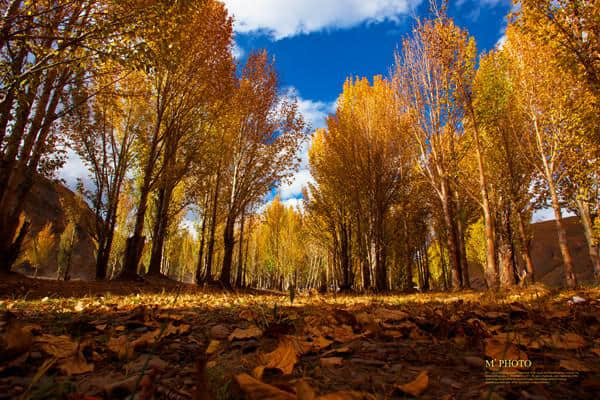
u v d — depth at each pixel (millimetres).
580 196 14680
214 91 14461
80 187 15531
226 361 1664
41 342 1702
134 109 16719
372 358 1753
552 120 14266
